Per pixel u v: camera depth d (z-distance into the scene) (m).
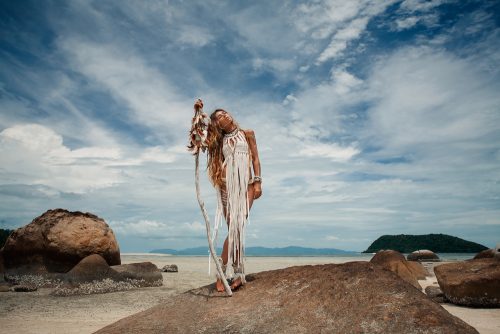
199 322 3.31
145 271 12.84
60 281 11.55
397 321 2.70
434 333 2.54
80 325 6.15
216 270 3.88
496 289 7.33
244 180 3.96
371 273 3.26
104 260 12.30
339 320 2.89
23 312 7.46
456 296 7.68
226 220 4.07
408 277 11.45
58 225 12.92
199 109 3.69
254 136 4.20
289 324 3.02
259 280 3.84
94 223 13.51
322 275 3.46
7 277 12.23
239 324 3.16
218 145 4.15
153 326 3.36
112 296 9.94
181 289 11.54
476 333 2.53
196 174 3.66
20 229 13.25
